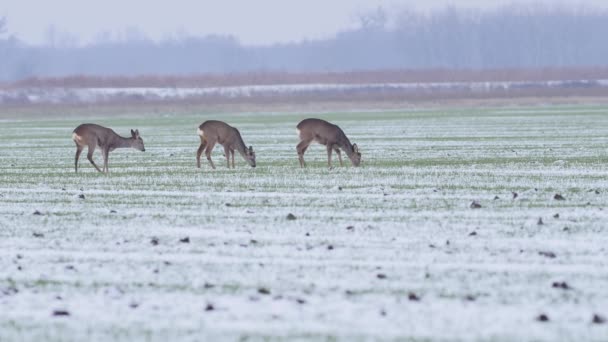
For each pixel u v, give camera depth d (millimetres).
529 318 45938
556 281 52406
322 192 97000
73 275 56719
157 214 82000
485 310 47500
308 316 46781
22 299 50906
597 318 45312
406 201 88438
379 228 72312
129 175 120500
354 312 47375
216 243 66688
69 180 114750
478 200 88250
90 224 76562
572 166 124312
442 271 56406
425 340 42625
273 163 140875
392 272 56312
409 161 139125
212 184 106312
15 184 110312
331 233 70312
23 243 67688
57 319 46844
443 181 105688
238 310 48031
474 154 153375
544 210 81000
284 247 64812
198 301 50000
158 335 43781
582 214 78438
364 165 131250
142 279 55312
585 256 60281
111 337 43594
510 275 55094
